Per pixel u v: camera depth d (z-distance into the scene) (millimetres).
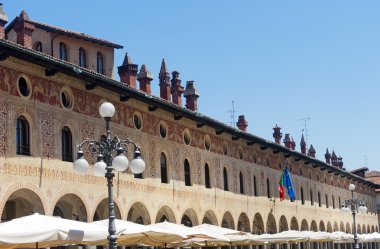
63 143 27156
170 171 35469
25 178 24422
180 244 30188
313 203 60719
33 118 25250
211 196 40094
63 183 26484
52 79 26578
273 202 50469
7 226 17562
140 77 36938
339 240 49688
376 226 84125
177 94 41062
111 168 18328
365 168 85500
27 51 23422
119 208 30156
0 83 23672
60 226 17891
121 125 31172
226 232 31766
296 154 54375
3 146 23500
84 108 28516
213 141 41531
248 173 46562
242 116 54031
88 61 35625
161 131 35281
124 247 32062
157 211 33531
